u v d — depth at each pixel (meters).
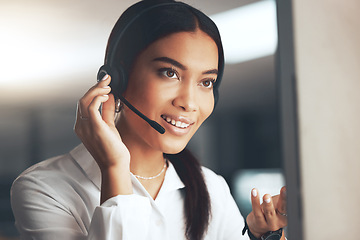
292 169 0.49
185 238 0.92
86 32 3.10
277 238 0.85
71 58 3.90
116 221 0.71
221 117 7.87
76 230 0.80
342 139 0.51
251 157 7.86
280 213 0.84
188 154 0.95
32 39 3.35
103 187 0.75
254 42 3.56
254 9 2.78
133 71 0.81
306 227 0.49
